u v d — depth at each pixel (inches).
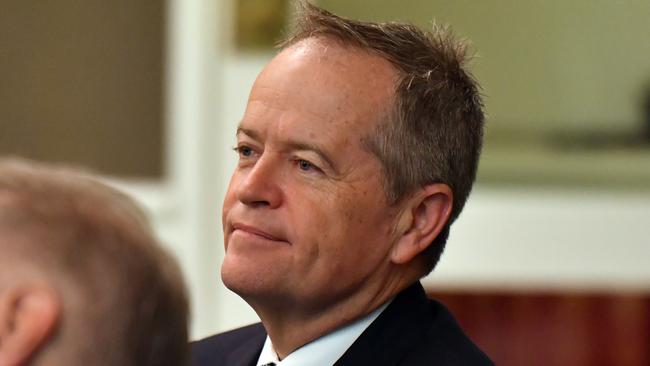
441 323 137.0
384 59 131.0
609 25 323.9
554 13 323.3
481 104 139.3
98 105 344.2
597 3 323.3
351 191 128.6
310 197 128.0
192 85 338.3
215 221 342.6
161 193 341.7
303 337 133.1
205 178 340.8
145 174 344.5
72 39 343.3
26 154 343.6
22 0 342.0
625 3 323.0
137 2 341.1
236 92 338.0
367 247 130.8
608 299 331.3
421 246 133.6
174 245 340.8
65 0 342.3
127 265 75.1
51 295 72.7
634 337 329.7
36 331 71.9
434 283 334.3
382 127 129.3
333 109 128.0
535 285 332.2
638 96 325.4
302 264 128.3
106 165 345.4
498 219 331.6
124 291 74.7
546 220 331.6
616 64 325.4
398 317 133.8
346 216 128.7
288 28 142.0
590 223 330.3
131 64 343.0
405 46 132.6
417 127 130.7
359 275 131.0
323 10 133.6
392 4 321.7
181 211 340.8
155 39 342.0
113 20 342.6
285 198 128.4
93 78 344.2
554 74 326.0
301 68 129.6
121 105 344.2
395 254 132.6
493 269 332.5
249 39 336.8
